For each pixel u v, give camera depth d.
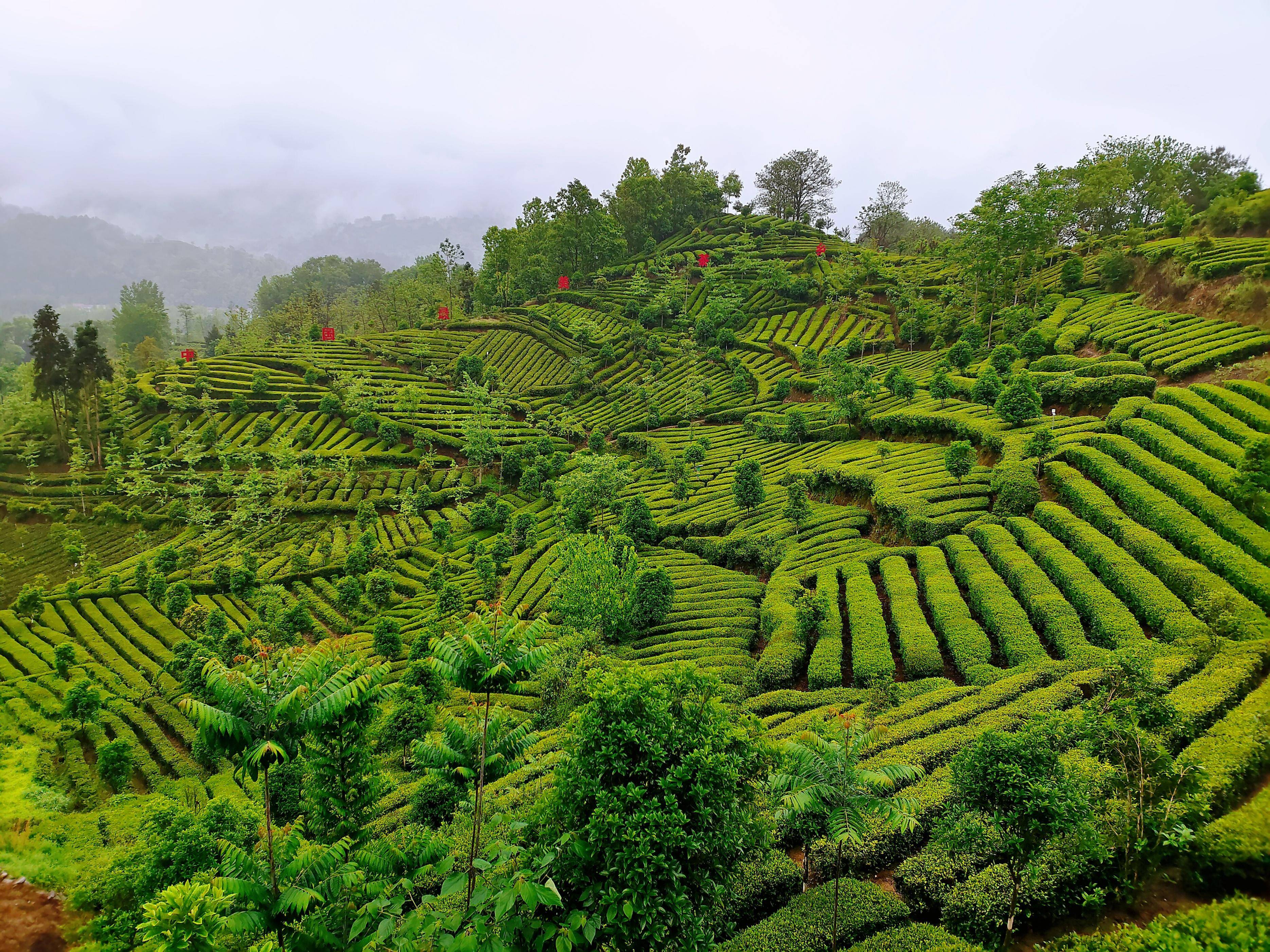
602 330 124.25
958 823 15.75
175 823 19.73
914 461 55.09
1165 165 98.12
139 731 40.66
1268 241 61.16
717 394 97.12
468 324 133.38
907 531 44.34
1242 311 55.75
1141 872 16.30
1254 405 41.50
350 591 57.94
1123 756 16.84
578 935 13.42
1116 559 33.34
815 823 17.06
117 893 18.83
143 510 82.19
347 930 14.45
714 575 49.81
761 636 40.38
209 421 96.50
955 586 36.75
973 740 22.98
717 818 14.27
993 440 50.88
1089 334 65.25
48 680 46.78
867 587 39.44
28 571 72.06
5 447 91.69
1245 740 19.33
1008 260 83.38
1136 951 12.79
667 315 122.31
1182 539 33.00
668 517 62.69
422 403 103.25
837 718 18.06
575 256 150.38
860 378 70.56
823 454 67.00
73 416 94.06
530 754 28.70
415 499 80.25
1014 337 74.62
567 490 69.06
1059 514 38.81
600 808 13.71
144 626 57.84
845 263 124.38
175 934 12.08
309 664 15.28
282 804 29.50
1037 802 14.02
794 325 110.44
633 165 173.25
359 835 16.94
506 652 15.39
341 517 80.06
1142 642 27.89
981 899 16.33
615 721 14.60
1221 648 25.62
